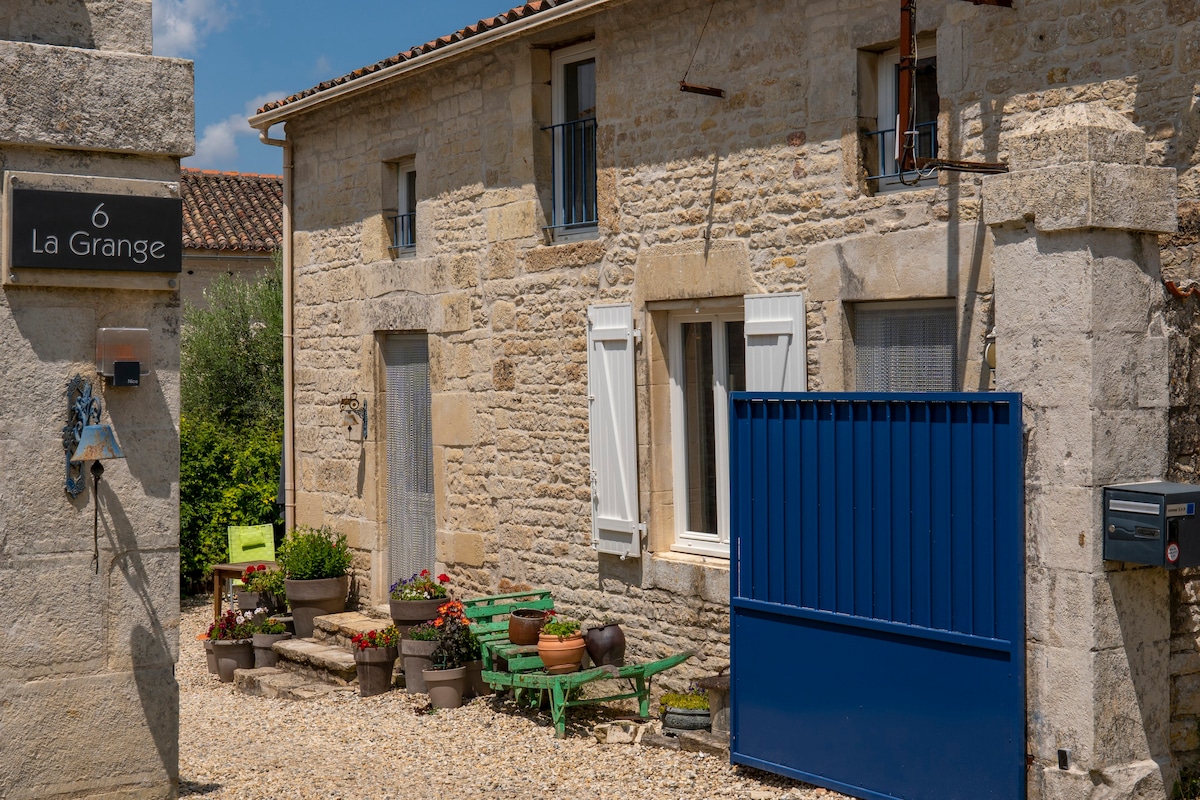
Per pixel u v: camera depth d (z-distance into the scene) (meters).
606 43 8.25
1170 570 5.11
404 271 10.16
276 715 8.60
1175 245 5.46
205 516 14.12
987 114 6.19
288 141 11.69
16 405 4.98
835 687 5.67
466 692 8.55
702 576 7.61
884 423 5.43
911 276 6.43
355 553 10.91
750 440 6.06
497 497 9.28
